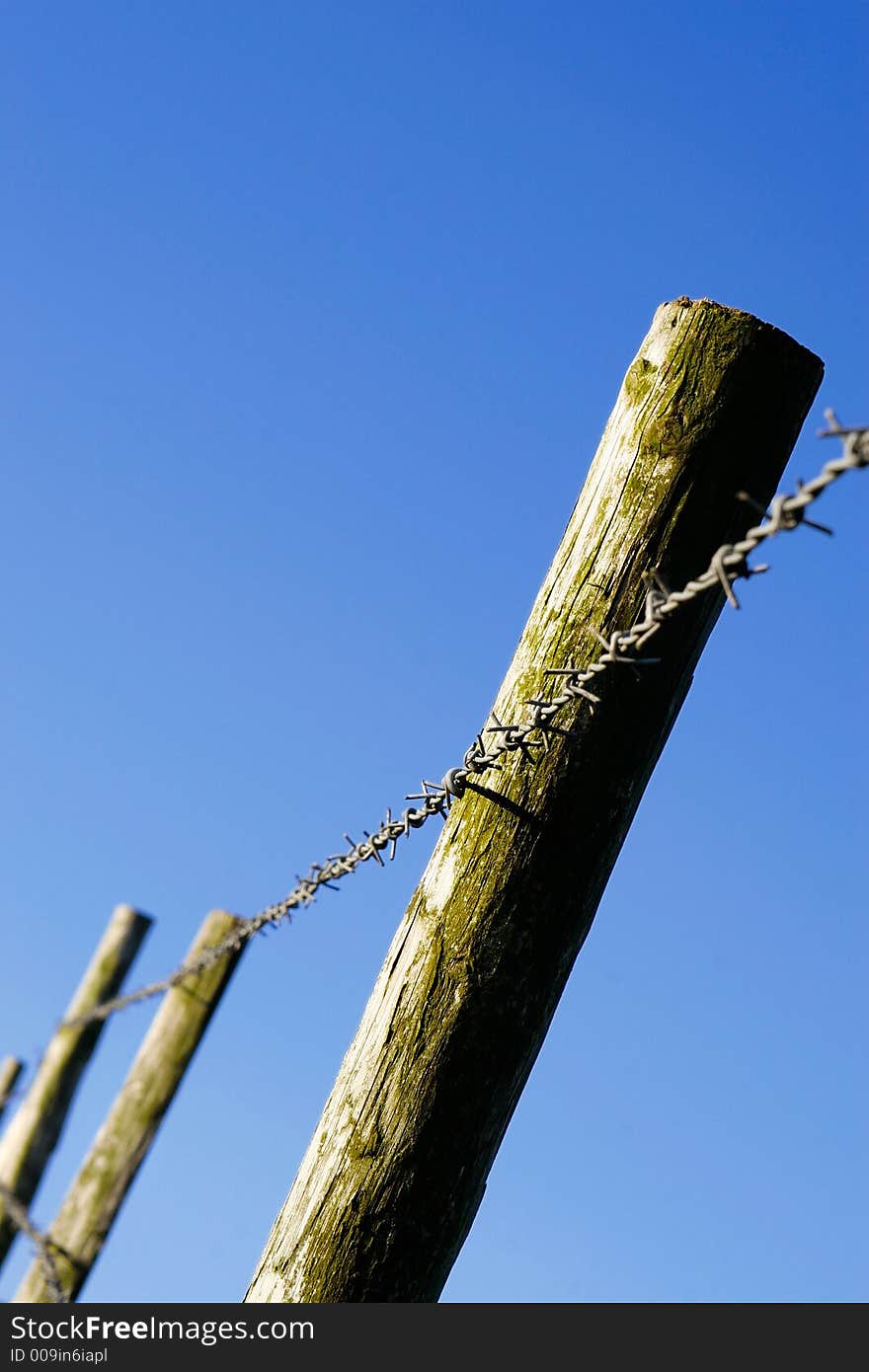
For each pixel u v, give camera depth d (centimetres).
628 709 184
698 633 186
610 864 186
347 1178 181
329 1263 180
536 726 182
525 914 183
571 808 184
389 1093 182
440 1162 181
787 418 188
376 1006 185
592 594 185
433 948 183
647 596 178
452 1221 181
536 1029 184
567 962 185
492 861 183
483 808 184
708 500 185
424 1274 180
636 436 186
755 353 187
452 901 184
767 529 160
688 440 185
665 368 187
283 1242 182
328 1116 184
